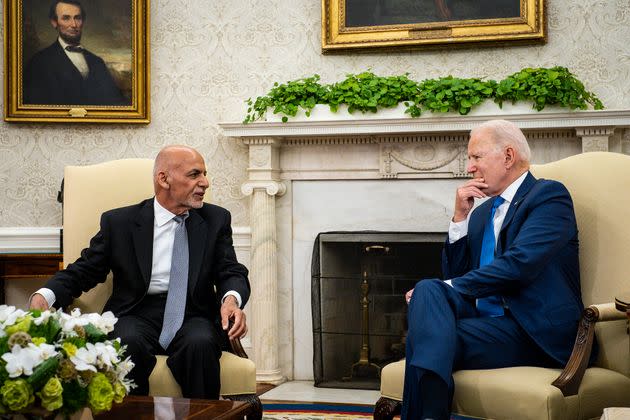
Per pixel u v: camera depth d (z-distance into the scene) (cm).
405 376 254
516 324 271
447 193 474
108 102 517
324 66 506
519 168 294
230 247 322
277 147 494
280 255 498
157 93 523
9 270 488
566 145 456
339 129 467
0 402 172
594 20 470
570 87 444
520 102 450
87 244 327
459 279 270
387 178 480
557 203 278
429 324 254
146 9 515
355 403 424
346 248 475
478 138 296
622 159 296
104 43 517
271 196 489
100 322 199
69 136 524
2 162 523
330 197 491
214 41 518
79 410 186
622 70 467
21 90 518
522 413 236
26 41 518
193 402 220
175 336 295
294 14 511
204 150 518
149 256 311
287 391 459
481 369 263
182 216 318
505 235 285
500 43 481
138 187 336
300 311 497
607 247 286
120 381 197
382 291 468
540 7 471
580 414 244
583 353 248
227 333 299
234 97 516
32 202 523
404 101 466
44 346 177
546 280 272
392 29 490
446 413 246
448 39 482
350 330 473
